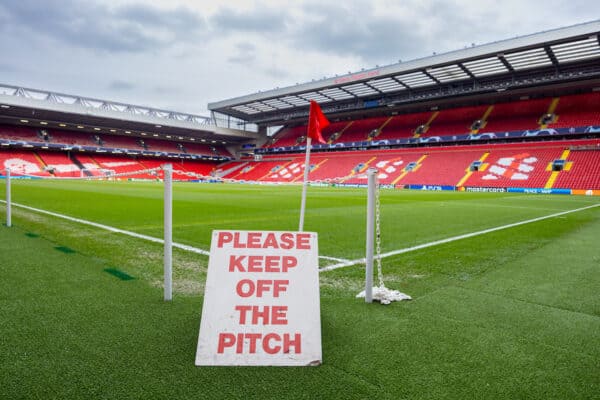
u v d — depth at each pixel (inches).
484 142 1745.8
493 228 354.9
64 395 75.0
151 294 140.4
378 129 2071.9
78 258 196.4
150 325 111.0
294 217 428.5
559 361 93.4
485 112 1801.2
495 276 178.2
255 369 87.1
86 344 97.7
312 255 107.1
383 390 78.7
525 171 1418.6
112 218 373.4
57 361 88.6
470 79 1598.2
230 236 107.4
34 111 1700.3
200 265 188.5
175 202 607.5
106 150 2106.3
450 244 265.4
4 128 1900.8
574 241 284.8
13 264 180.2
